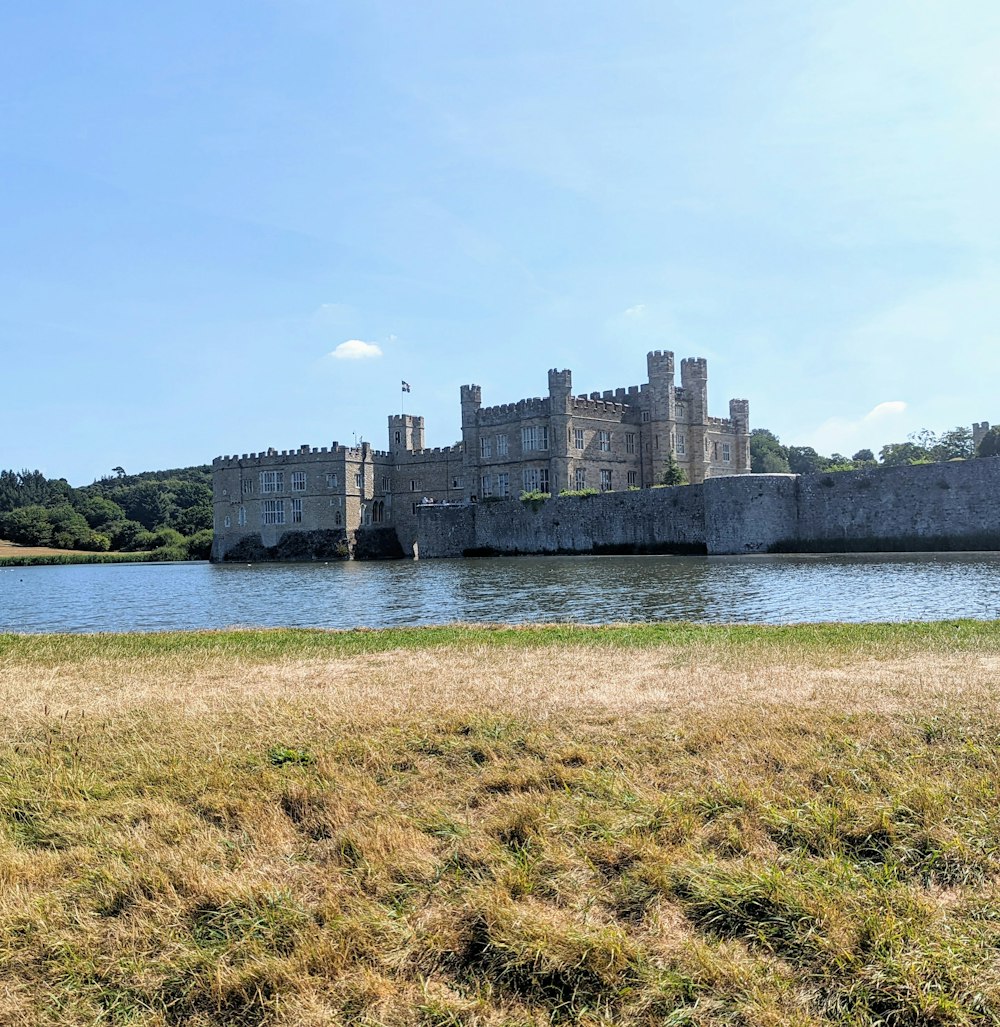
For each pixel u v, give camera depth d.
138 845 7.16
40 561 130.62
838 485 53.31
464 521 80.56
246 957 5.71
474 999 5.30
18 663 16.78
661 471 87.00
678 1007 5.12
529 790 8.05
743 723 9.62
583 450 84.69
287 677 13.94
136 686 13.52
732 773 8.16
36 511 157.88
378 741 9.51
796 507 55.16
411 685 12.59
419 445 113.44
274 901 6.29
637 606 27.75
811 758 8.42
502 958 5.59
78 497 185.50
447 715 10.42
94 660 16.88
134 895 6.44
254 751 9.40
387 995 5.34
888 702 10.30
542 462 84.81
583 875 6.49
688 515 61.44
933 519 49.59
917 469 50.22
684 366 91.94
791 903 5.91
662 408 87.25
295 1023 5.14
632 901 6.18
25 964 5.75
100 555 134.12
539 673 13.32
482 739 9.44
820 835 6.89
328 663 15.45
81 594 49.50
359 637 19.66
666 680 12.26
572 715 10.27
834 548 53.38
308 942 5.80
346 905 6.27
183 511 172.38
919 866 6.46
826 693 10.91
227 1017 5.30
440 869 6.67
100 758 9.48
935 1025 4.96
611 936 5.65
